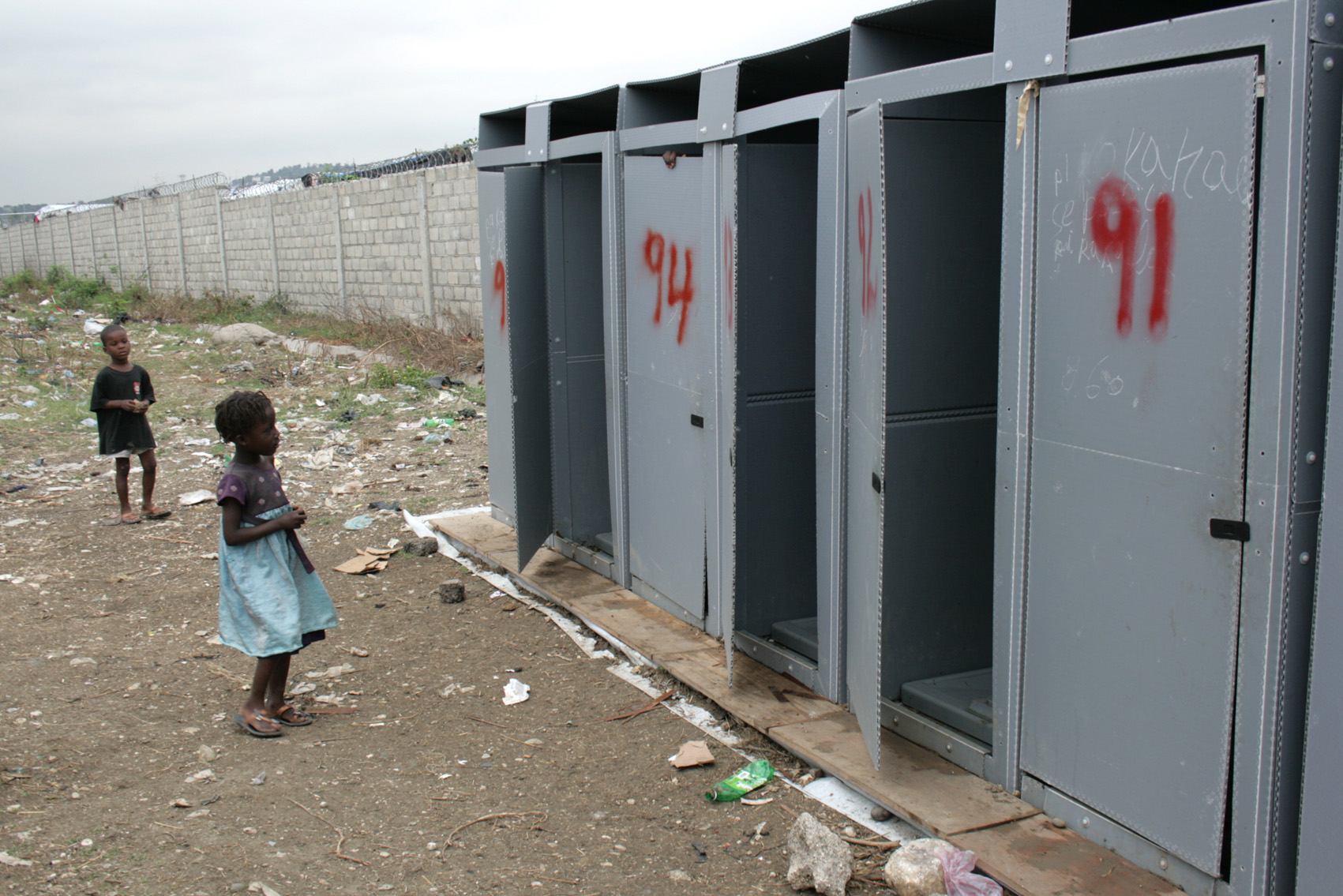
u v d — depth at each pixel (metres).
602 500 6.04
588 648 4.84
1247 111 2.28
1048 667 3.00
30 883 2.87
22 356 13.90
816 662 4.17
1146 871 2.74
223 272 23.03
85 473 8.43
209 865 3.01
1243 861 2.46
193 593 5.73
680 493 4.72
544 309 5.65
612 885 2.95
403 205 15.49
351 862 3.06
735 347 3.92
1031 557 3.01
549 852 3.13
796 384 4.39
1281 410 2.26
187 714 4.16
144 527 6.98
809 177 4.25
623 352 5.11
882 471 3.02
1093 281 2.71
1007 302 3.00
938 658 3.87
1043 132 2.81
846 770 3.37
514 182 5.23
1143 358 2.58
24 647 4.86
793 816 3.33
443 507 7.41
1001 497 3.10
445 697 4.37
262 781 3.58
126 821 3.27
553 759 3.77
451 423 10.16
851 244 3.48
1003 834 2.94
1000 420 3.08
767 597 4.53
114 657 4.78
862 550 3.39
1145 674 2.67
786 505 4.49
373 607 5.52
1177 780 2.60
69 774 3.60
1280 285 2.24
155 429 9.99
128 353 6.92
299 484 8.03
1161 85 2.46
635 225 4.81
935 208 3.55
